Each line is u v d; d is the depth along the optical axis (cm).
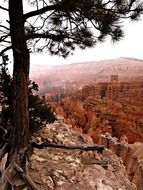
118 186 584
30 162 593
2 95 702
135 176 794
